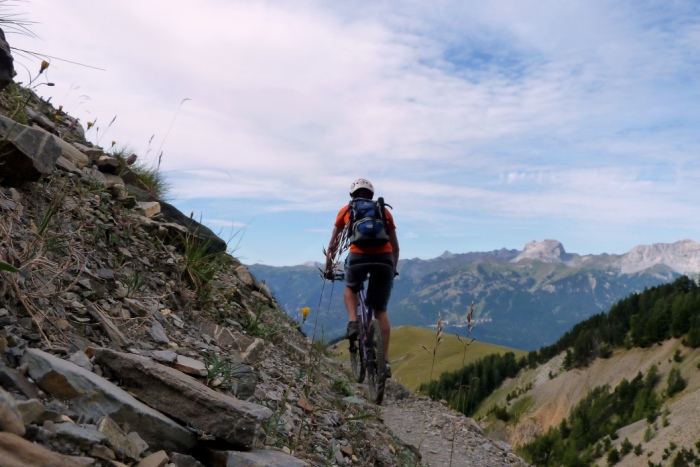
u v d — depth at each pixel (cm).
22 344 290
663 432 13350
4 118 462
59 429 220
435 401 1089
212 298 630
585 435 15662
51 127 720
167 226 687
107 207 585
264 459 306
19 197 457
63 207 510
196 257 630
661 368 17262
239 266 911
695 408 13488
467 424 1000
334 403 626
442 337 400
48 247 411
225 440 305
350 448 489
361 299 710
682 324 18325
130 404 271
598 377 19012
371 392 632
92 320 393
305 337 976
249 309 759
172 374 318
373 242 677
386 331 685
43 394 255
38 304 358
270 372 567
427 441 834
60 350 320
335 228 706
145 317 464
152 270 573
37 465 183
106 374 315
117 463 229
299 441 413
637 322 19975
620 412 16200
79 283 427
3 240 375
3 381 243
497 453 894
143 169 927
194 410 304
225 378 412
